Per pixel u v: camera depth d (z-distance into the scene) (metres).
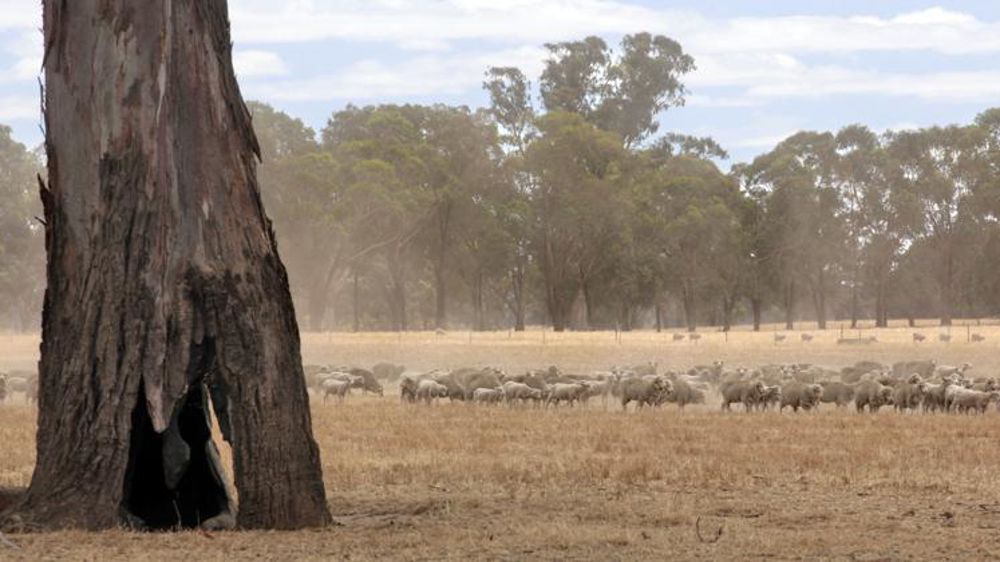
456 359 138.88
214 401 32.59
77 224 32.53
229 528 32.59
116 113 32.50
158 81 32.56
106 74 32.56
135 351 31.86
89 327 32.06
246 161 33.12
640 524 31.97
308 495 32.09
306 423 32.44
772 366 109.25
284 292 32.81
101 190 32.44
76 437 31.73
